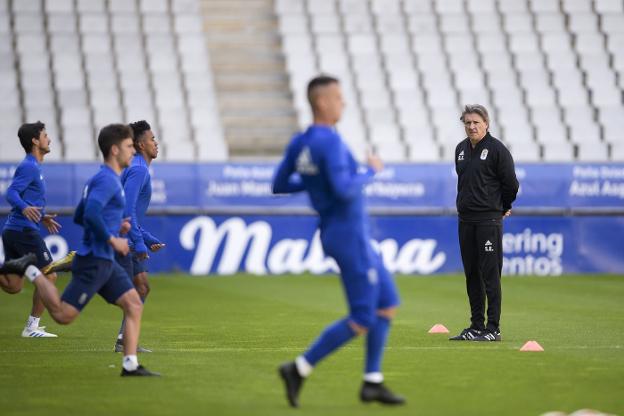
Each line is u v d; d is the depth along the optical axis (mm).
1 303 53844
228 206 71188
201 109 83312
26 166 39781
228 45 91875
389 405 25141
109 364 32500
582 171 74312
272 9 95750
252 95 87812
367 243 24609
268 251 71688
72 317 28828
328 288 62594
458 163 38719
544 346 36969
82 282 28688
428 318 47219
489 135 38219
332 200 24656
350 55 89688
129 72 84938
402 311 50375
